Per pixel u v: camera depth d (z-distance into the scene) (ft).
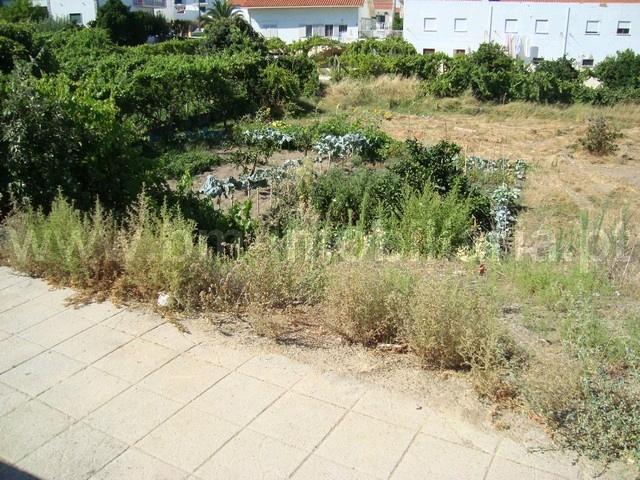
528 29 109.29
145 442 10.57
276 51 100.78
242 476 9.74
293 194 28.71
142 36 138.31
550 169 40.96
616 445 10.18
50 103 20.88
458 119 60.95
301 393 11.86
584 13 106.52
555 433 10.54
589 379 11.03
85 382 12.33
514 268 19.21
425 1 111.24
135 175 22.38
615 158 44.93
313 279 16.33
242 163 38.73
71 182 21.13
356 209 27.40
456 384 12.10
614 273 19.76
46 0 145.79
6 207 20.98
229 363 12.94
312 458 10.12
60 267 17.06
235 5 152.25
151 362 13.02
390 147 42.42
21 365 12.97
